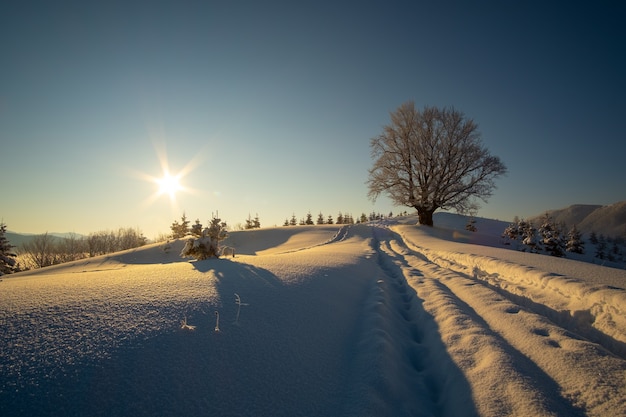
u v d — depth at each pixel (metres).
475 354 3.58
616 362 3.18
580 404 2.62
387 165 35.31
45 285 4.75
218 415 2.33
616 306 4.30
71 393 2.27
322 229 33.47
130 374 2.55
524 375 3.02
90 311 3.58
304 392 2.80
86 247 40.25
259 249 27.62
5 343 2.76
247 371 2.89
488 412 2.59
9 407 2.08
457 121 33.31
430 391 3.28
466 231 34.12
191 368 2.75
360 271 9.08
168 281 5.27
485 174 32.53
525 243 26.48
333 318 4.64
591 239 46.91
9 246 22.11
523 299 6.00
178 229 31.97
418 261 12.42
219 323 3.62
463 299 6.23
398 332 4.79
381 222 43.16
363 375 3.15
